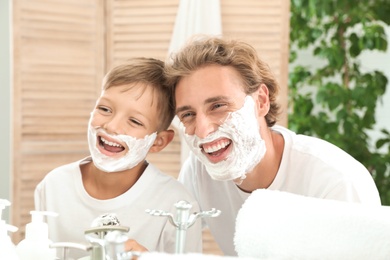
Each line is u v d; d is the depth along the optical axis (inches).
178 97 39.7
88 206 43.1
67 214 43.4
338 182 41.9
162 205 42.3
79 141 91.5
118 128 40.6
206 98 38.9
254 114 41.1
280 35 88.0
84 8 90.3
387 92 130.9
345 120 116.3
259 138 41.6
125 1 90.6
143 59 42.1
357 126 119.1
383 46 116.0
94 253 32.0
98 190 43.6
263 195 30.7
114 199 42.6
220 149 40.3
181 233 30.4
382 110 131.6
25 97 88.4
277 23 88.0
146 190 42.8
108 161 41.1
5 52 103.3
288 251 28.3
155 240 42.0
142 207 42.4
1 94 103.5
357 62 126.3
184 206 30.4
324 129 117.5
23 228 89.0
